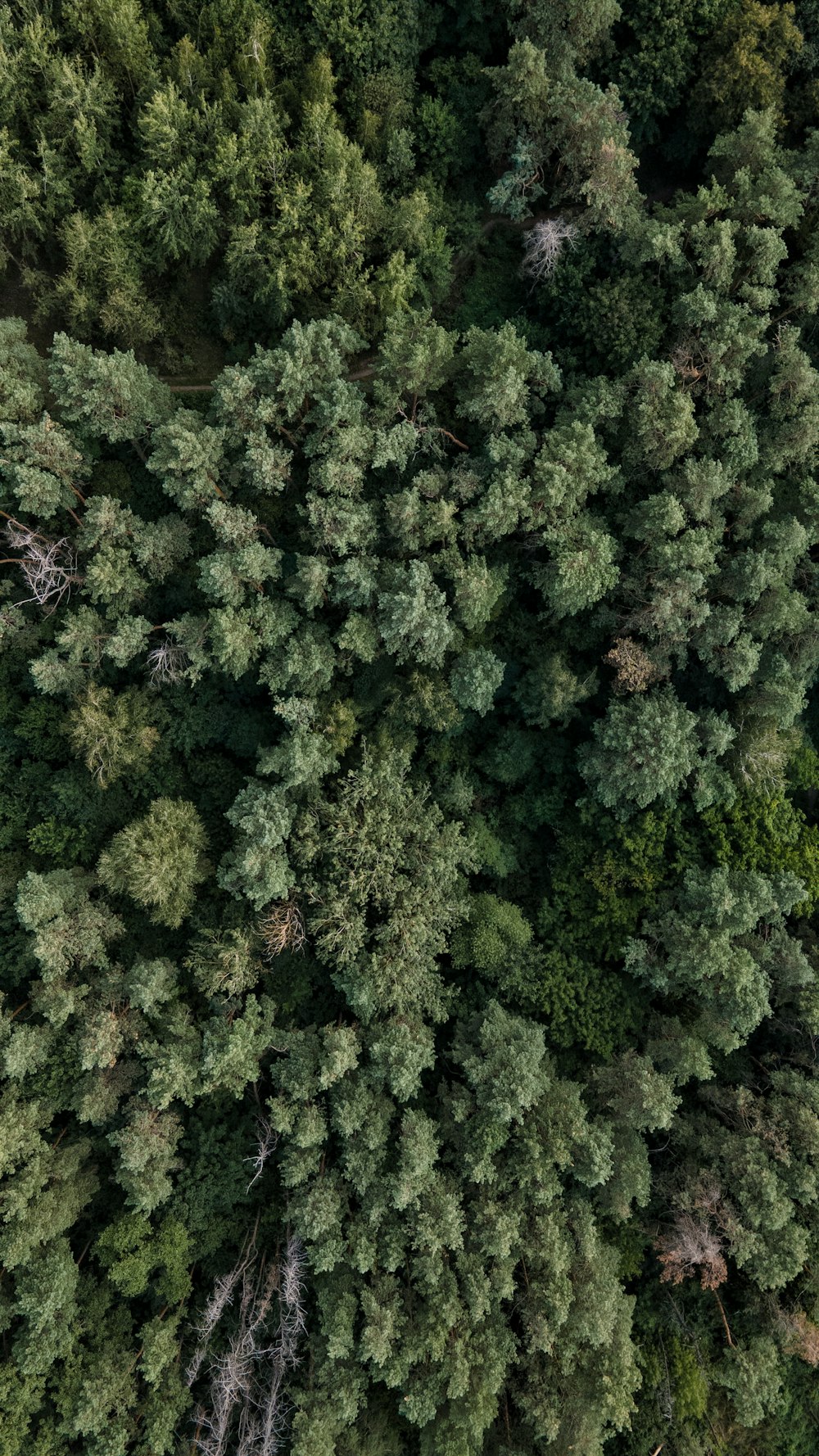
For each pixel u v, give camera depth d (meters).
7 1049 36.94
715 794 41.38
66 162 39.28
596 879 41.94
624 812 41.62
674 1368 38.56
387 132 41.88
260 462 38.31
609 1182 38.81
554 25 40.09
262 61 39.47
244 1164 40.47
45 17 37.91
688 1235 37.38
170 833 39.44
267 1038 38.69
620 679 41.25
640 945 40.66
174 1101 41.31
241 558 38.03
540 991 41.81
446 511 38.78
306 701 40.50
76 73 38.03
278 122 39.56
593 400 39.56
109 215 38.84
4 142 37.44
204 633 39.62
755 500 39.97
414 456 41.12
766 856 41.28
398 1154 38.78
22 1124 36.84
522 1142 37.66
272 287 39.94
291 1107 37.72
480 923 41.94
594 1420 34.50
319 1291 36.84
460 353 40.59
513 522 38.97
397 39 41.28
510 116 40.75
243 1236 40.81
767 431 41.47
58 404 37.72
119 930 40.53
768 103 40.31
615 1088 39.97
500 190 41.28
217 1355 38.00
